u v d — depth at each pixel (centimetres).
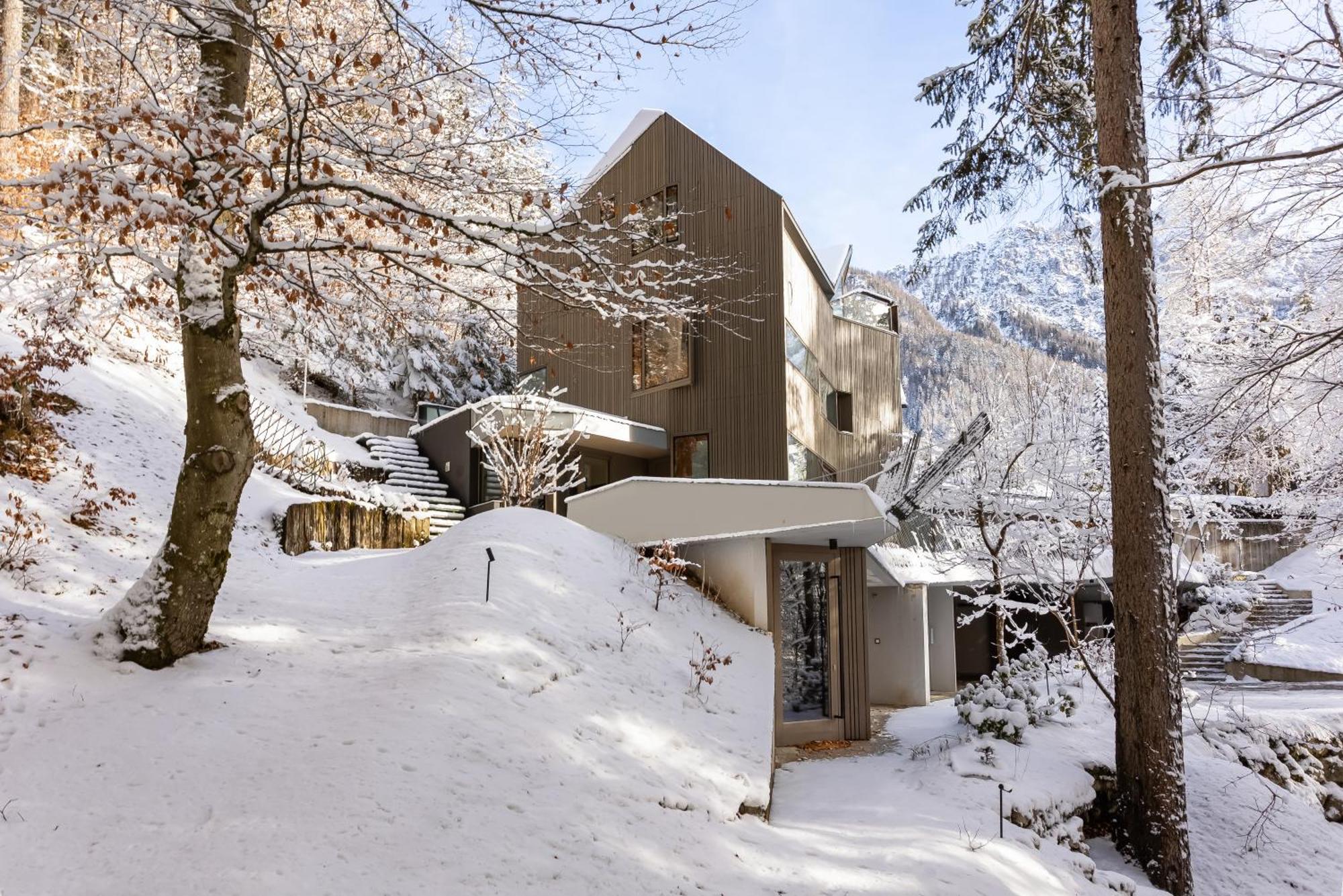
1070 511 1677
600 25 759
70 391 1448
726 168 2017
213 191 594
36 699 579
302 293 802
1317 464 1257
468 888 451
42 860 424
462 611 852
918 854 652
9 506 979
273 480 1656
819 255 2236
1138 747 895
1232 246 1016
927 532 1980
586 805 584
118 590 886
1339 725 1327
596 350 2270
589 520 1297
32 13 697
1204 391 1173
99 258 773
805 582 1197
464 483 2058
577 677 798
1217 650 2128
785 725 1109
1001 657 1553
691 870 549
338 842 464
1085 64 1170
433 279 768
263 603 905
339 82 844
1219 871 940
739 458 1925
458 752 589
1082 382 2011
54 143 1390
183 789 503
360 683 689
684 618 1066
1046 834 803
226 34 695
